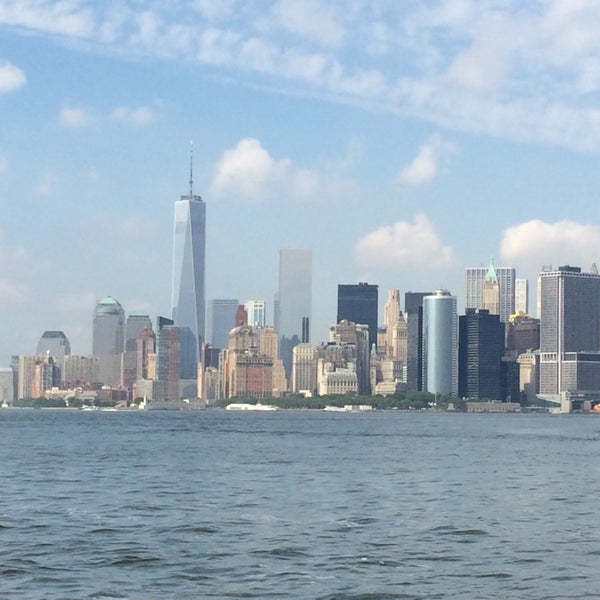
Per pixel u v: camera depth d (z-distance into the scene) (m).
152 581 60.09
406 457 188.00
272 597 55.75
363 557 68.12
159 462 167.88
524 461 178.62
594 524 86.62
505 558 68.31
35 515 91.00
